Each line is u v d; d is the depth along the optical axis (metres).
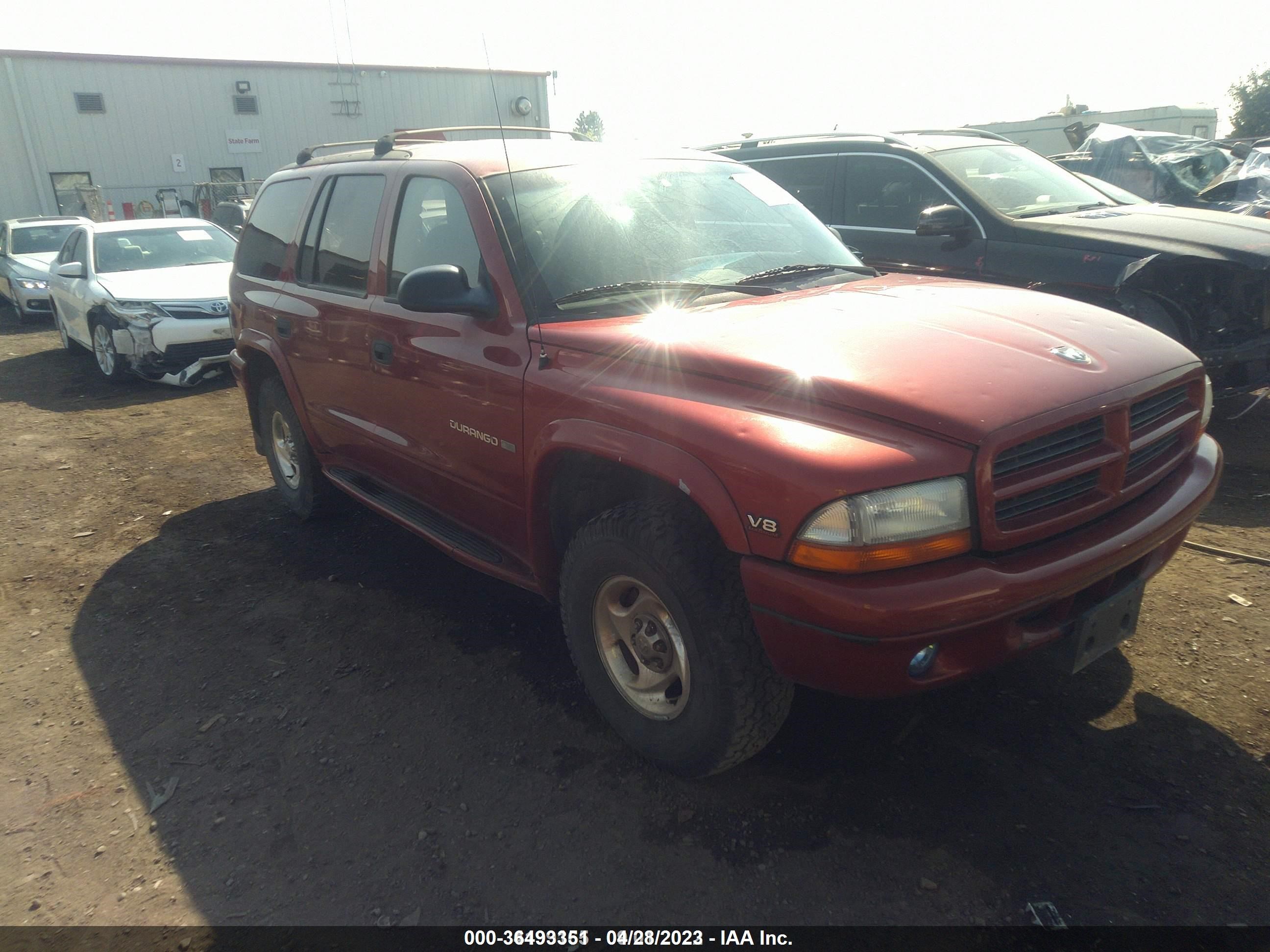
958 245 5.77
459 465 3.31
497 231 3.11
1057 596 2.21
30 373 9.91
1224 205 10.01
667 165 3.75
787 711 2.46
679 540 2.40
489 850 2.46
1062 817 2.45
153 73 25.50
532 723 3.03
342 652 3.57
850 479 2.06
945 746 2.77
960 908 2.18
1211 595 3.57
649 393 2.49
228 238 10.59
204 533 4.93
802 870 2.32
